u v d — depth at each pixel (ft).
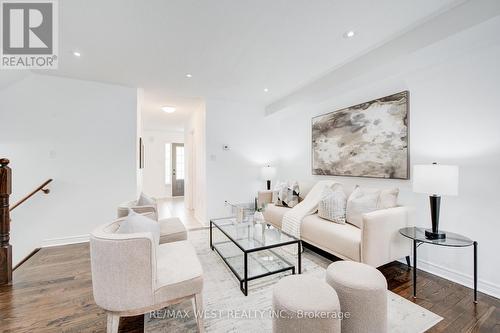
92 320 5.27
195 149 17.28
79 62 8.85
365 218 6.66
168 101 14.42
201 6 5.73
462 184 6.81
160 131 26.37
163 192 26.55
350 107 10.49
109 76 10.26
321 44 7.55
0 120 9.61
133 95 11.66
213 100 13.97
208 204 13.84
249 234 8.25
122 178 11.45
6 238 6.86
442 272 7.23
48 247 9.98
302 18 6.20
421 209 7.88
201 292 4.87
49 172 10.20
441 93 7.32
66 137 10.46
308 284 4.29
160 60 8.70
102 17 6.14
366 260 6.63
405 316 5.35
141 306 4.35
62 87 10.38
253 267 7.34
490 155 6.25
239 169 14.79
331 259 8.68
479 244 6.45
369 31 6.79
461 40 5.87
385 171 8.96
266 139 15.72
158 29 6.71
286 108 13.32
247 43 7.52
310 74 10.07
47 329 4.97
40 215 10.06
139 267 4.28
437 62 7.18
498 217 6.11
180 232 7.94
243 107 14.89
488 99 6.28
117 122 11.35
